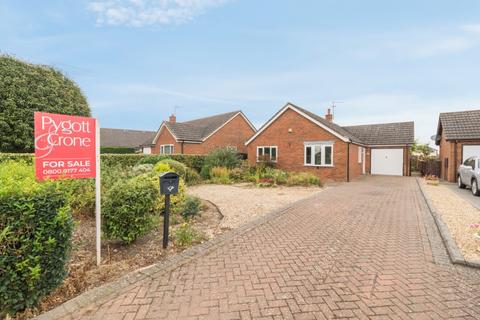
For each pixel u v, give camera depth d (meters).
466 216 7.11
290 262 4.09
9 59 12.92
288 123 19.12
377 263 4.08
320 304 2.98
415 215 7.22
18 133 12.39
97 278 3.54
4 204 2.52
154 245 4.74
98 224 3.96
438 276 3.67
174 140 25.02
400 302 3.03
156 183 6.46
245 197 10.15
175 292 3.19
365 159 23.08
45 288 2.83
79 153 3.98
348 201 9.32
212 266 3.93
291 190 12.31
